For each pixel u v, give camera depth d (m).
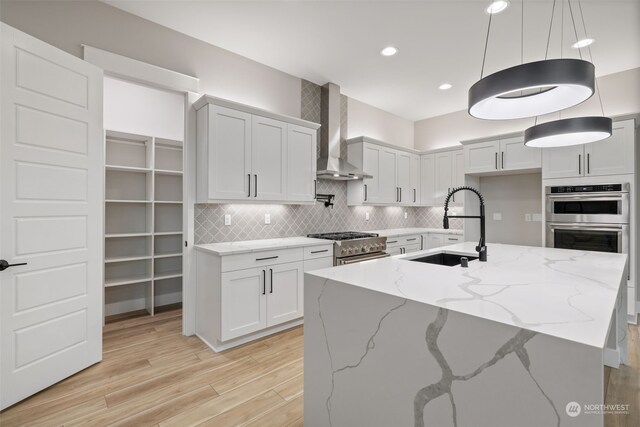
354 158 4.44
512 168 4.08
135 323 3.29
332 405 1.49
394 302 1.22
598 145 3.41
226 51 3.24
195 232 3.02
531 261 2.03
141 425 1.73
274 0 2.48
